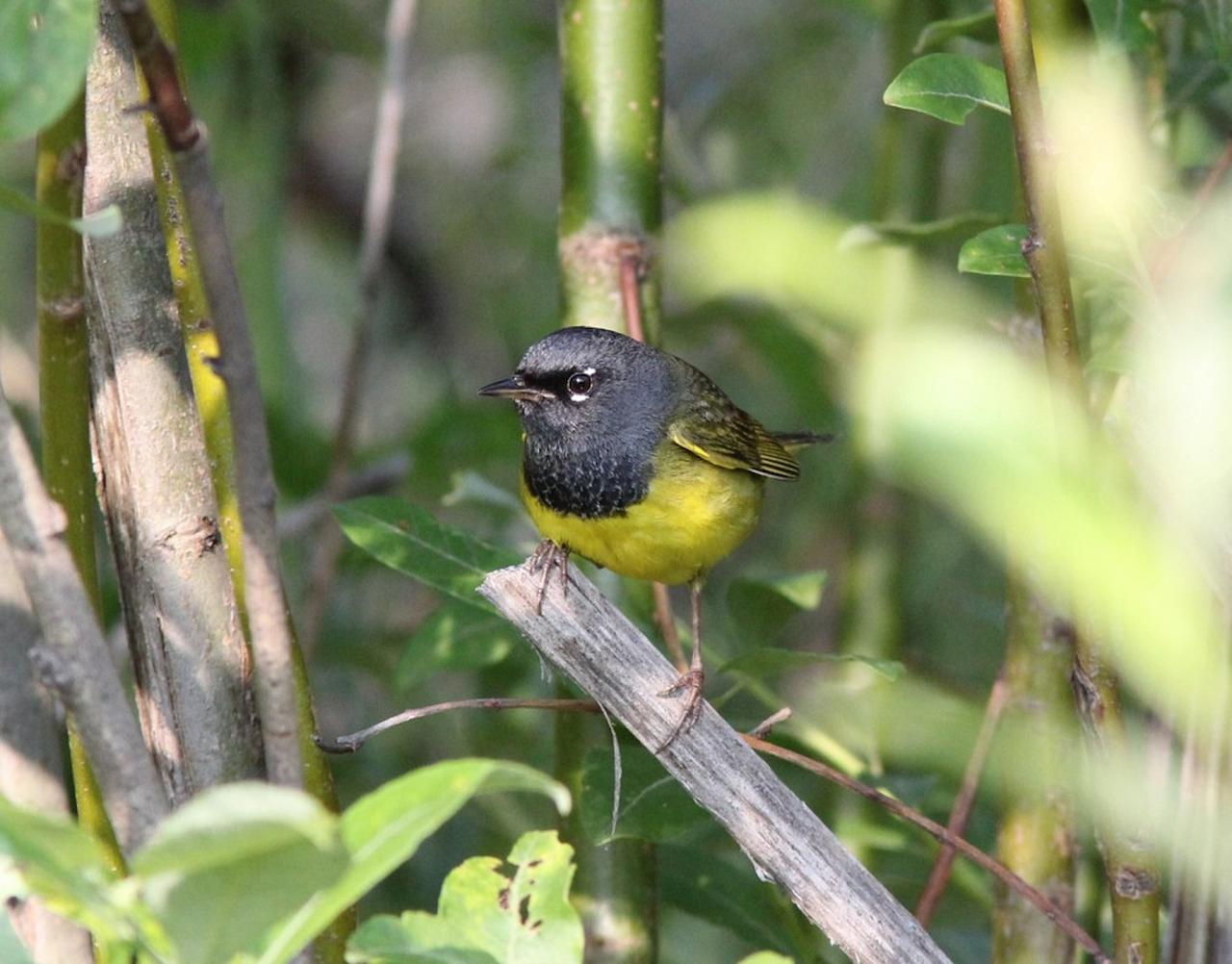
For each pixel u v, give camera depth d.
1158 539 4.84
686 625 11.23
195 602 5.91
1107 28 7.45
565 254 9.48
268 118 13.95
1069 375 5.61
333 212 17.59
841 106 15.39
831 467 14.35
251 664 6.05
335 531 11.92
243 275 13.85
